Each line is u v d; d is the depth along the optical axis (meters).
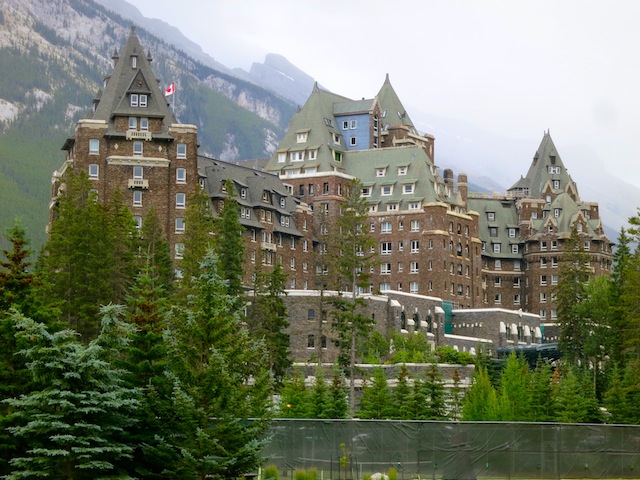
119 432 67.81
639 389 125.25
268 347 132.75
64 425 64.12
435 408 120.62
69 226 118.81
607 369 155.50
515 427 76.81
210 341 73.69
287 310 163.50
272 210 192.25
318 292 165.88
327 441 77.12
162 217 165.38
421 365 151.38
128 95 167.12
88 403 64.94
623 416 125.44
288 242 197.50
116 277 122.62
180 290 127.00
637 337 130.12
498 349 195.75
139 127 166.12
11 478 64.12
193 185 167.25
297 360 162.38
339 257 155.12
